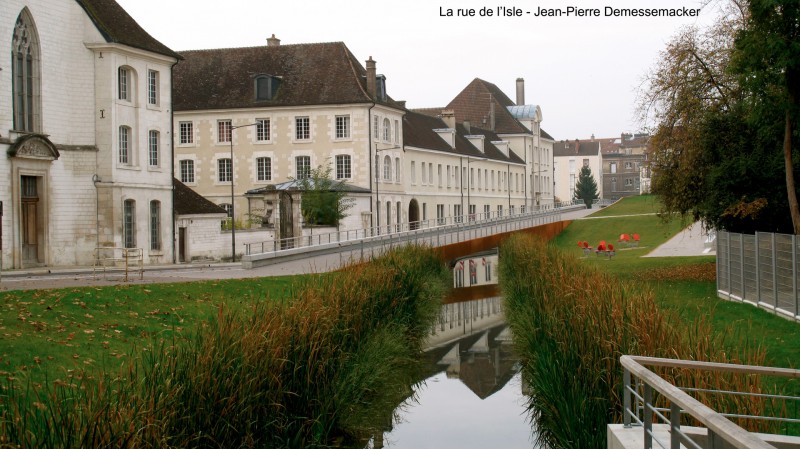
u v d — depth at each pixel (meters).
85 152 40.62
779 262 21.06
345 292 17.33
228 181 65.00
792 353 15.02
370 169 63.03
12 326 16.22
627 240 58.75
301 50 67.06
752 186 28.91
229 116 64.81
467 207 84.56
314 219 53.16
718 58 31.11
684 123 31.62
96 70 41.09
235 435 10.73
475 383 18.78
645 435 7.36
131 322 18.36
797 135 25.50
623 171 166.00
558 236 68.31
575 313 14.06
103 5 42.94
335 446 13.06
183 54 68.50
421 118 81.56
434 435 14.47
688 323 13.72
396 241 50.09
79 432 8.10
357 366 14.78
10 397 9.52
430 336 25.34
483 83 105.56
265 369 11.65
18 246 36.72
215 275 33.19
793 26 22.31
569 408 11.63
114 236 41.09
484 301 34.09
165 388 9.80
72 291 22.09
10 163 36.31
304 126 64.06
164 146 45.09
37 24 38.31
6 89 36.19
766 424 9.05
